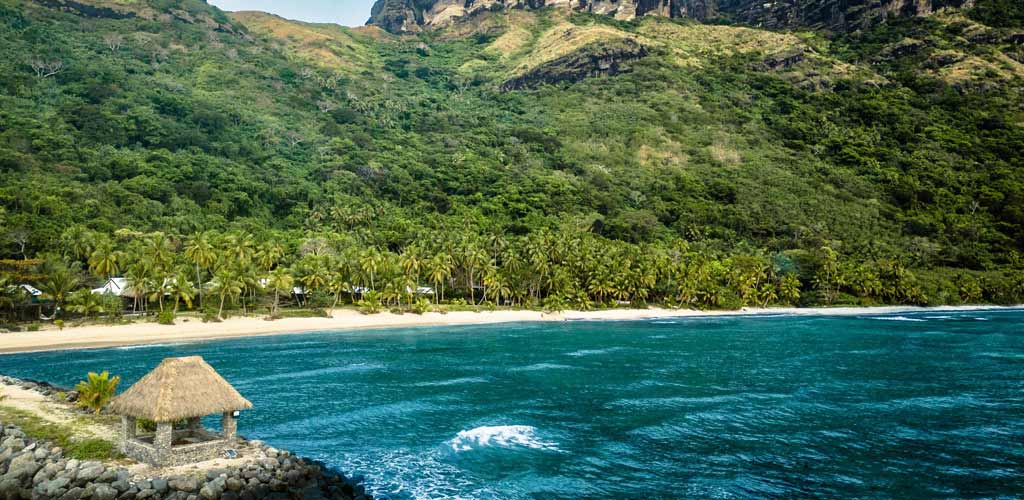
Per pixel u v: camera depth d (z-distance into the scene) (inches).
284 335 3949.3
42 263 3905.0
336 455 1471.5
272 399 2059.5
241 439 1347.2
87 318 3914.9
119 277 4483.3
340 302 5206.7
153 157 7121.1
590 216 7864.2
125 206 5757.9
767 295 6284.5
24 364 2684.5
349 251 5241.1
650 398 2071.9
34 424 1405.0
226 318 4264.3
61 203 5236.2
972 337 3821.4
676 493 1245.7
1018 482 1299.2
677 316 5620.1
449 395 2118.6
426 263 5142.7
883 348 3294.8
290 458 1261.1
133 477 1085.8
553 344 3508.9
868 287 6481.3
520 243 6131.9
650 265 5856.3
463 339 3767.2
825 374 2508.6
